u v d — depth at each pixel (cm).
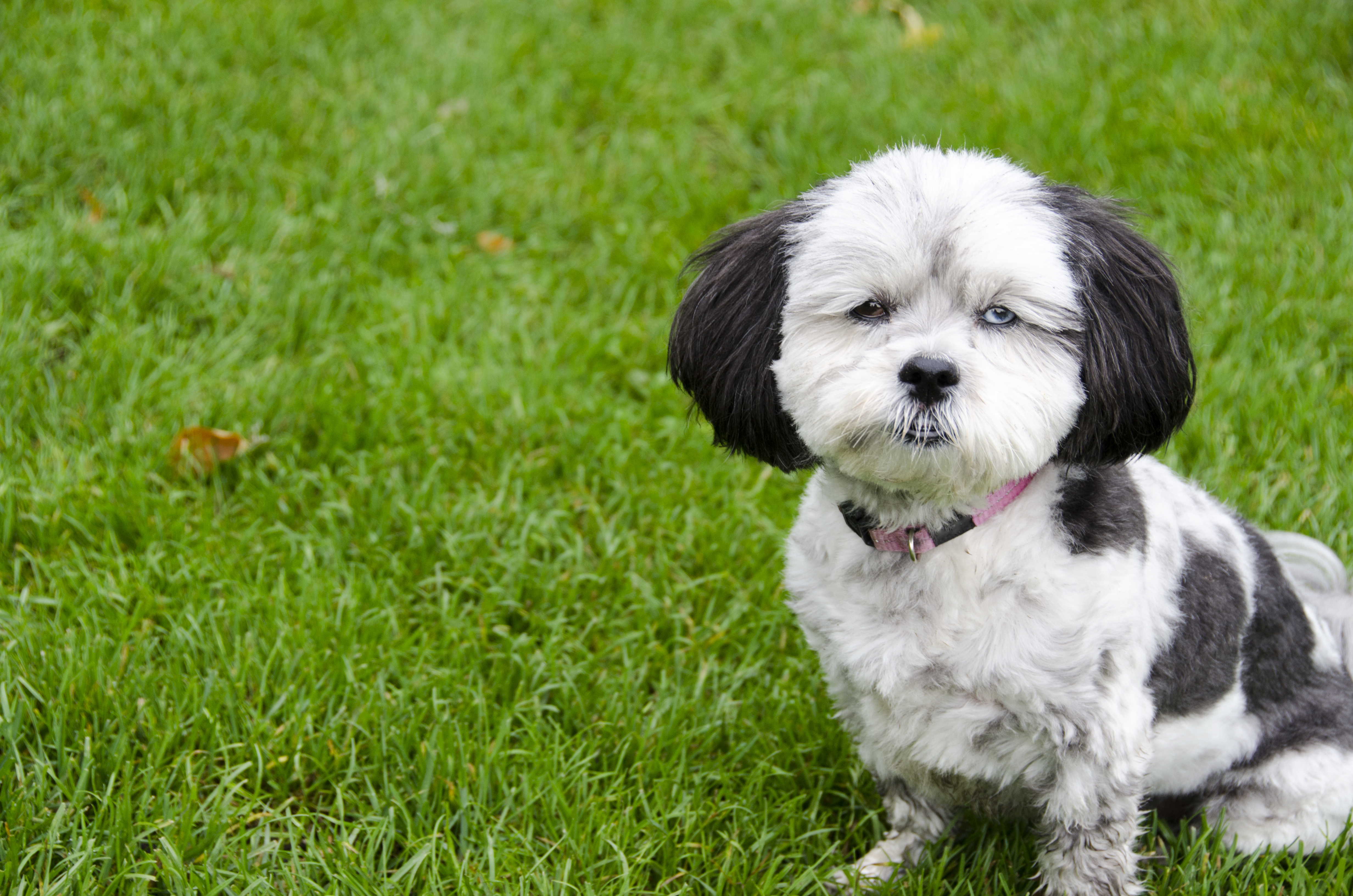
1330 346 473
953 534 269
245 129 588
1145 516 284
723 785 332
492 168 584
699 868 311
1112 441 276
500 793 324
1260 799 316
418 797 317
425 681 348
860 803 340
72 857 286
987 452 244
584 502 428
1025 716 271
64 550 390
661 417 470
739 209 579
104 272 493
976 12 721
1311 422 433
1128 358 269
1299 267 508
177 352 466
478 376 470
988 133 597
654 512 422
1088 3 723
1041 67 659
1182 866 306
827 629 289
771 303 289
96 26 636
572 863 303
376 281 525
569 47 685
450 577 392
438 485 422
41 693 330
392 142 589
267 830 304
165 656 352
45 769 306
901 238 255
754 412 295
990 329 257
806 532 296
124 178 551
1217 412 441
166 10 661
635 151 614
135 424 435
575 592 389
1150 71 647
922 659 274
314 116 601
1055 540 267
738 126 629
